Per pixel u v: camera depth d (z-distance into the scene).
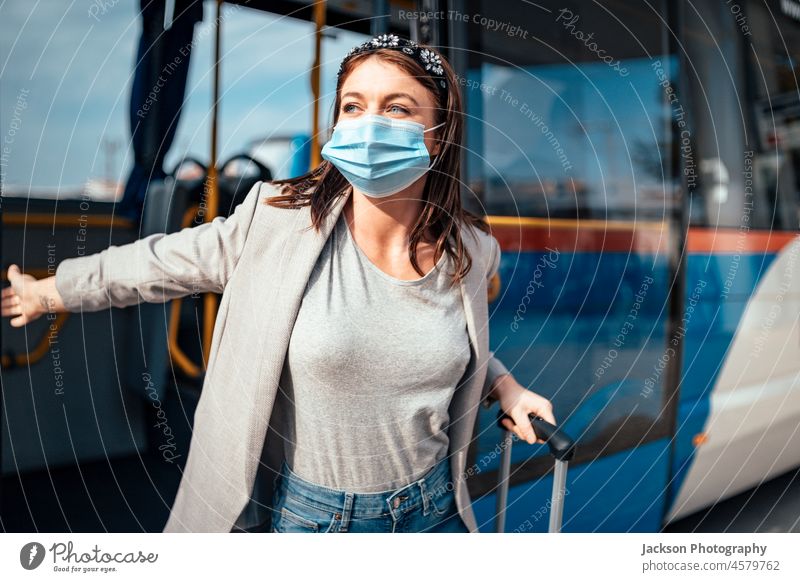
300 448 1.18
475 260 1.25
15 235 1.97
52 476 2.15
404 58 1.15
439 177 1.22
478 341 1.23
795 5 2.79
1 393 2.12
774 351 2.67
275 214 1.15
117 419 2.31
